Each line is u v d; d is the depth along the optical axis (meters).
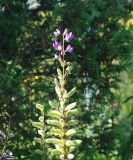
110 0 9.14
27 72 9.26
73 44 9.05
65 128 6.55
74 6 8.99
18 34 9.21
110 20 9.24
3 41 9.21
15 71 8.84
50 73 9.37
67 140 6.52
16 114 8.88
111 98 9.45
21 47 9.32
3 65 9.03
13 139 8.68
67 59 9.07
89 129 9.30
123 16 9.30
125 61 9.19
